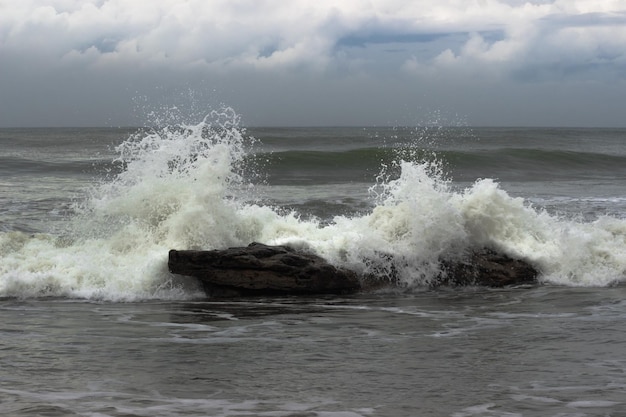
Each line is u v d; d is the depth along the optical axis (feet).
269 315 29.53
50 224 51.67
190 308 30.89
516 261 38.22
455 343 24.71
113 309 30.48
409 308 31.22
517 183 94.07
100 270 34.45
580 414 17.62
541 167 115.96
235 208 40.04
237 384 19.88
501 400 18.63
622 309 30.89
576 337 25.58
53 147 157.07
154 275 33.94
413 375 20.86
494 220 39.37
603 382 20.21
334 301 32.78
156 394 18.93
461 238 37.88
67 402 18.13
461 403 18.39
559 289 35.96
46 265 35.17
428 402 18.45
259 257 34.42
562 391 19.40
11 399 18.28
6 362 21.81
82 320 28.12
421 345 24.44
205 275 33.50
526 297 33.81
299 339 25.26
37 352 23.07
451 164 112.88
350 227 39.14
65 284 33.55
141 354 22.99
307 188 80.28
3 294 32.78
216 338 25.32
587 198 72.79
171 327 27.09
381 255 36.40
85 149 148.66
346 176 97.09
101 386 19.58
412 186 38.75
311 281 34.27
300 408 17.90
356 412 17.65
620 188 85.81
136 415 17.25
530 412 17.75
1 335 25.35
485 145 181.98
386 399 18.67
